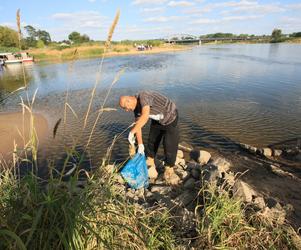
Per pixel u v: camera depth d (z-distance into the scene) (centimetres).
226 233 305
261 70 2234
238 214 317
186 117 1010
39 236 221
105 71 2598
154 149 534
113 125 943
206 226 309
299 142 743
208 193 379
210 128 879
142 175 465
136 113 470
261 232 306
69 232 219
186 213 344
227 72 2198
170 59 3688
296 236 311
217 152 698
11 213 231
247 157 662
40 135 875
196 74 2159
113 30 244
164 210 350
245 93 1405
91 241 243
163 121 463
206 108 1136
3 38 4681
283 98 1267
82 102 1377
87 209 259
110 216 274
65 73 2623
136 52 5725
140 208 334
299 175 568
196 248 290
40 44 5997
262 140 770
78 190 275
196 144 752
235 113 1043
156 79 1998
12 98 1569
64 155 700
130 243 262
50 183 247
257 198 395
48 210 224
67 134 862
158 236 296
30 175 259
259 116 995
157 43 8200
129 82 1922
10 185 284
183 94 1442
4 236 206
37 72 2861
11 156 722
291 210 400
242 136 803
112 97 1459
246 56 3775
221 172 493
